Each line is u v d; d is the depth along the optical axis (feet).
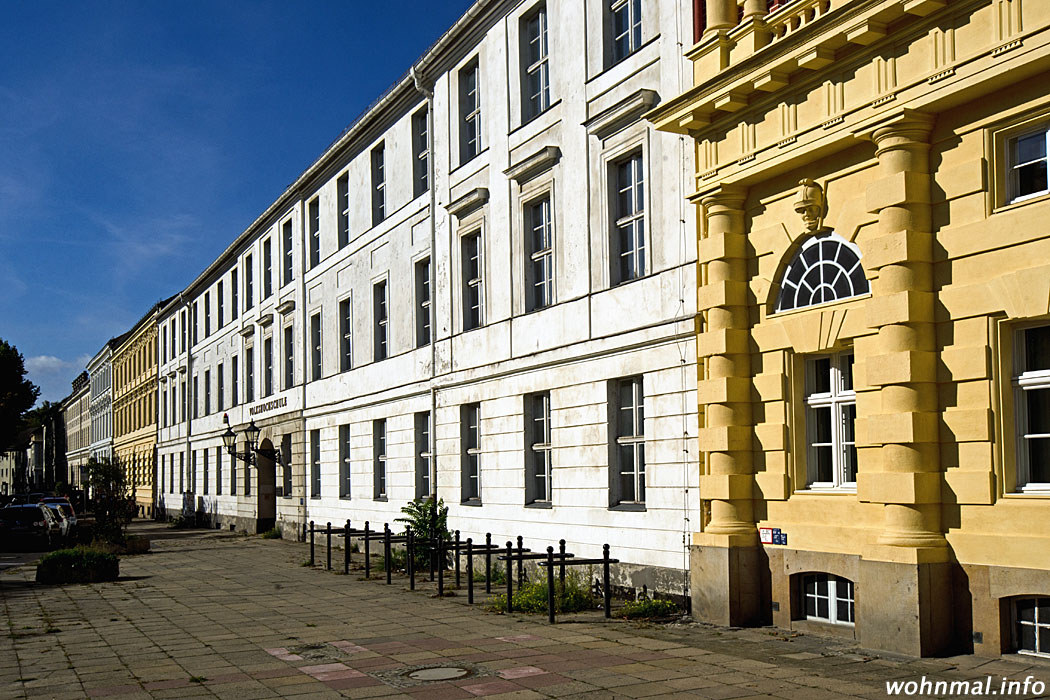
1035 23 30.99
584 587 54.34
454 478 72.28
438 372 75.61
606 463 53.88
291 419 113.19
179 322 180.34
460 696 29.99
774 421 41.98
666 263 49.37
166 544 111.24
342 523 96.99
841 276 39.14
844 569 37.76
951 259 34.53
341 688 31.42
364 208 94.27
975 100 33.83
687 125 45.06
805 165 40.78
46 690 31.94
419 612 49.08
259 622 46.65
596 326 55.16
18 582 68.64
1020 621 32.42
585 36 57.62
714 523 43.73
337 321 100.22
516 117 65.31
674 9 49.80
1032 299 31.55
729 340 43.45
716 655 35.81
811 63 38.42
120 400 249.96
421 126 83.56
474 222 70.74
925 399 34.65
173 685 32.32
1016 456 32.71
